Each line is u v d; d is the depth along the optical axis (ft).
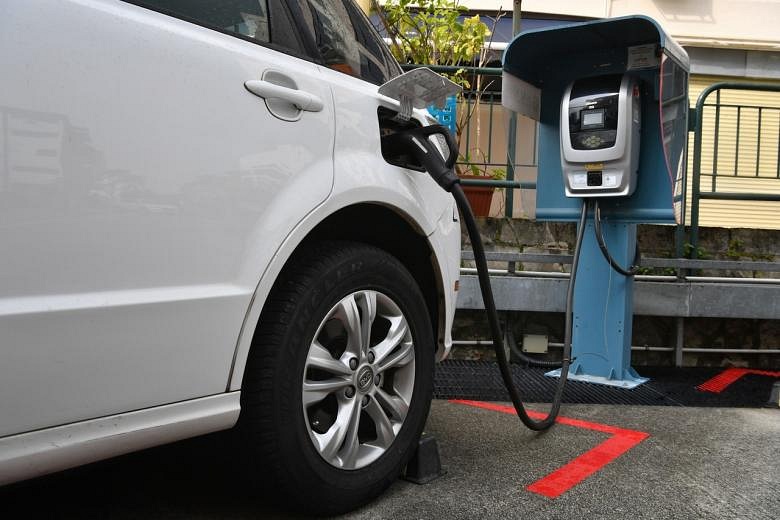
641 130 12.66
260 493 6.08
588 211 13.23
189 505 6.55
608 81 12.41
